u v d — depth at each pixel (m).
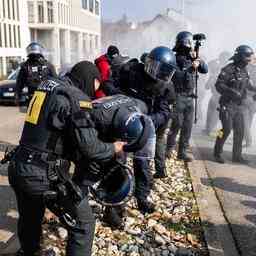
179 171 5.88
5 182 5.36
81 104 2.79
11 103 13.68
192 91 6.09
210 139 8.48
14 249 3.56
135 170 4.20
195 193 4.96
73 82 2.95
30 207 3.03
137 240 3.73
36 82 5.94
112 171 3.05
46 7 36.75
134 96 4.04
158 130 5.10
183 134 6.34
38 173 2.77
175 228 3.99
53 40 37.84
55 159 2.80
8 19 30.22
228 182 5.53
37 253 3.26
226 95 6.38
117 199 3.09
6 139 8.06
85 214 2.87
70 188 2.78
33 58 6.01
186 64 5.90
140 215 4.24
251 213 4.48
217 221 4.17
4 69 29.27
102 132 3.02
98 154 2.75
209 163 6.51
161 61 3.87
